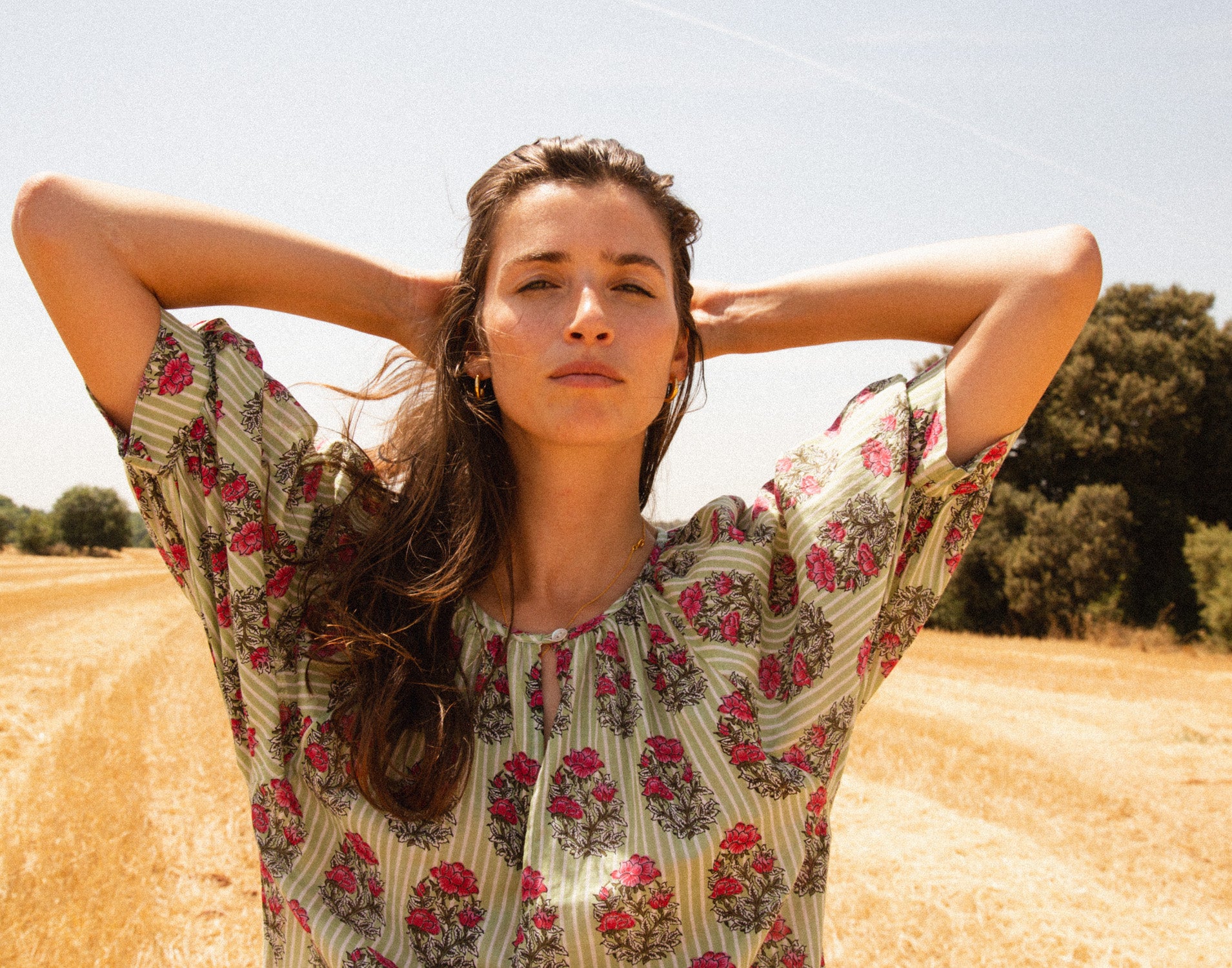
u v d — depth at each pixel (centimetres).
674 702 163
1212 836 793
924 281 178
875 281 183
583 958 144
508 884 154
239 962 510
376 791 154
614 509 175
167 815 777
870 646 168
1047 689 1683
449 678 163
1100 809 863
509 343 161
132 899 586
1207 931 588
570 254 159
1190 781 984
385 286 187
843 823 790
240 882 636
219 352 171
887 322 183
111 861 643
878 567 167
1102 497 3216
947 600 3481
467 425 173
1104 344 3488
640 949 146
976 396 170
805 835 162
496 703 165
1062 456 3528
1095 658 2317
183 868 655
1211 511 3475
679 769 158
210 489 169
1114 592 3173
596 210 161
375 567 168
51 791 832
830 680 163
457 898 153
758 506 183
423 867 154
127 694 1369
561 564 174
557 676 167
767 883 153
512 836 155
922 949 536
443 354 175
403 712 161
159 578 5531
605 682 164
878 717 1254
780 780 156
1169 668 2088
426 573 170
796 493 177
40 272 159
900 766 980
